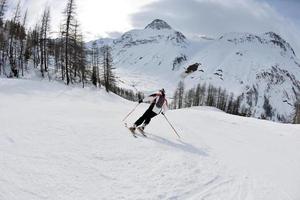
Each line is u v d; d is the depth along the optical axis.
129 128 10.80
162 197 6.03
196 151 9.92
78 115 13.99
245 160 9.99
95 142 8.93
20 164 6.60
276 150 12.52
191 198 6.24
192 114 23.88
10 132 9.13
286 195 7.14
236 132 16.19
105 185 6.18
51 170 6.50
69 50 51.00
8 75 51.12
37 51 59.28
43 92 39.78
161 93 10.91
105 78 62.56
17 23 59.38
